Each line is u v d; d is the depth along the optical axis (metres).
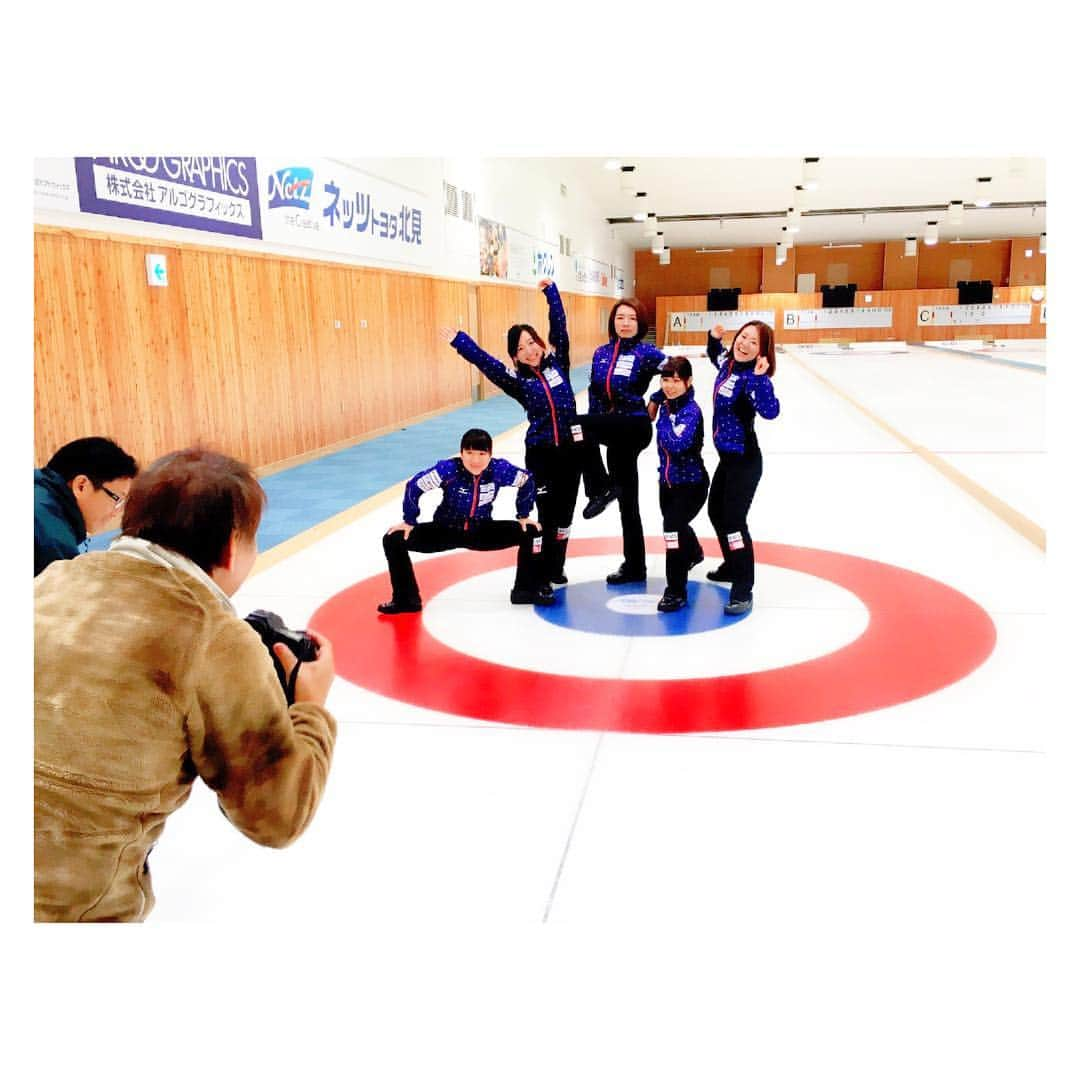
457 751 3.21
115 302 6.63
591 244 27.58
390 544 4.59
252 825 1.48
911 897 2.33
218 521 1.46
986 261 35.69
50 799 1.37
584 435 4.81
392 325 12.26
